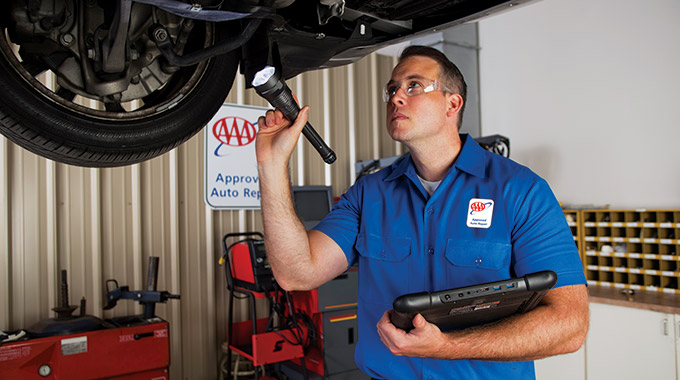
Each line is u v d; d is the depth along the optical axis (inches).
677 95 127.8
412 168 57.6
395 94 54.7
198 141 148.2
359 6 51.9
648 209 124.5
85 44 45.7
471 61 175.8
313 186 151.6
